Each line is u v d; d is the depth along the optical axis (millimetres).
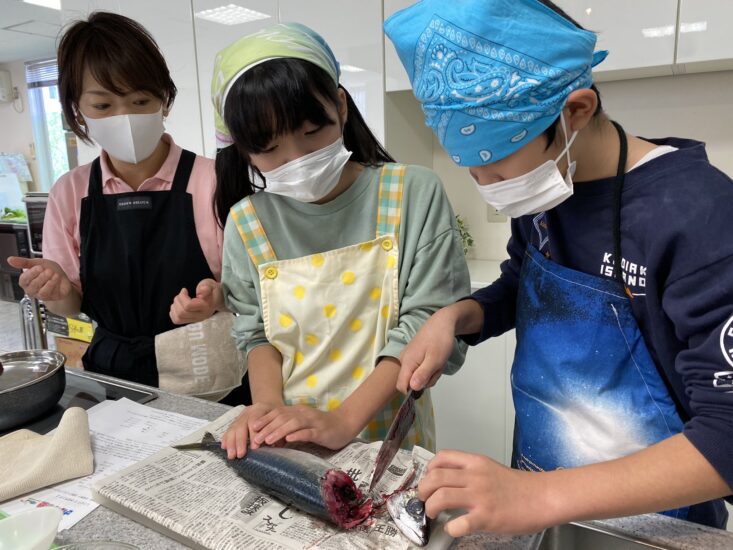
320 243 944
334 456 748
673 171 596
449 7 562
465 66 559
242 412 832
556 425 734
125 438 827
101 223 1197
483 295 877
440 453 568
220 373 1200
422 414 985
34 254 2711
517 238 903
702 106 1842
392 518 601
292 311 925
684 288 536
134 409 918
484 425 1991
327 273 908
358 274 913
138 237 1178
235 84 779
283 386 942
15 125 4801
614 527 601
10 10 3184
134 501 638
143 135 1113
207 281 1014
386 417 939
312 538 581
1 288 4176
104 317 1256
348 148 979
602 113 663
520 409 798
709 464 470
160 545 595
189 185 1205
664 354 619
